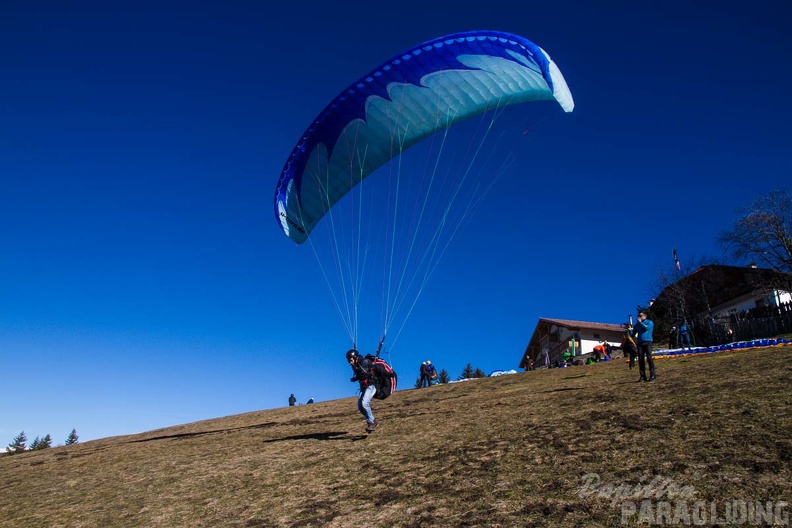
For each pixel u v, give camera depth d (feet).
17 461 52.54
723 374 36.24
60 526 23.62
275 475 26.55
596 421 26.96
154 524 21.80
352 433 36.70
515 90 43.91
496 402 41.50
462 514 17.78
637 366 59.77
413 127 44.65
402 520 18.06
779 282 108.58
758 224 109.40
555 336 171.42
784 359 39.04
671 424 24.26
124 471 34.30
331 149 44.19
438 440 28.73
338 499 21.25
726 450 19.86
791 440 19.77
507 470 21.42
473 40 40.11
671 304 127.03
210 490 25.63
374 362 35.06
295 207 46.32
